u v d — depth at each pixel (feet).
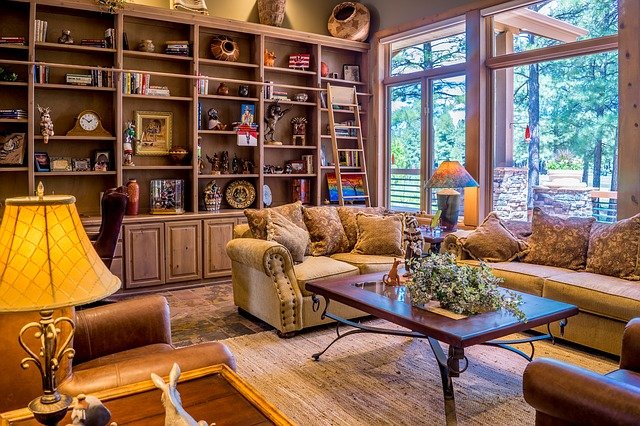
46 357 4.56
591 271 13.14
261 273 13.70
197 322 14.43
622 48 14.70
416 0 20.94
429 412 9.07
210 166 20.57
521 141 18.04
